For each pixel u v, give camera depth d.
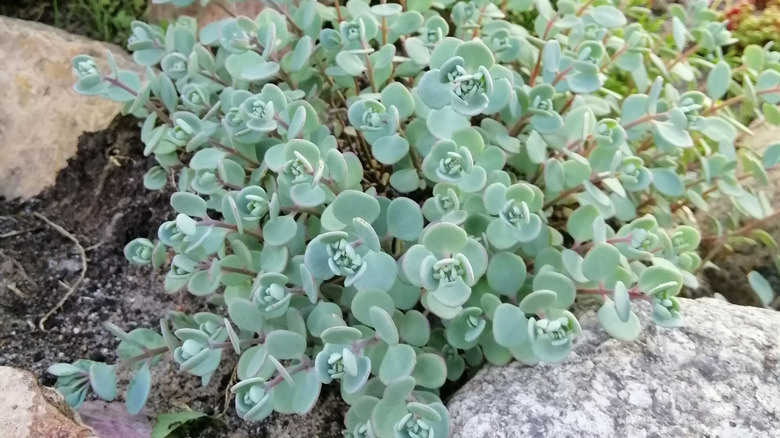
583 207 0.43
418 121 0.47
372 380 0.42
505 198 0.41
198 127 0.48
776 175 0.56
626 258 0.44
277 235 0.43
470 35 0.54
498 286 0.42
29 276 0.53
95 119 0.58
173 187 0.58
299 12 0.50
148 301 0.53
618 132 0.45
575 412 0.39
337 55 0.47
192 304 0.53
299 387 0.40
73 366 0.43
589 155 0.46
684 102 0.48
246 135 0.46
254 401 0.39
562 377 0.40
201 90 0.49
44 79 0.58
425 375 0.41
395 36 0.51
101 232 0.57
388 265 0.40
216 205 0.48
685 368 0.40
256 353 0.41
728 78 0.50
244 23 0.48
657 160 0.54
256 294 0.40
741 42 0.66
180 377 0.49
